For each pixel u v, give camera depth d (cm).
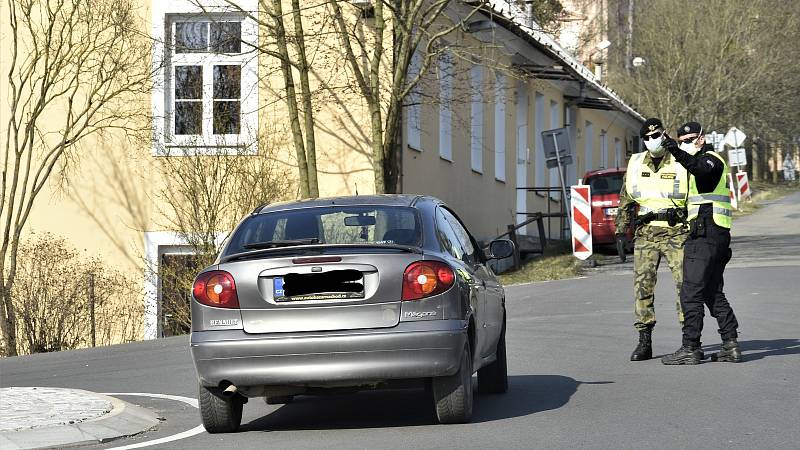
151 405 3256
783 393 2920
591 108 12688
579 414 2720
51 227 6800
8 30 6769
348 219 2738
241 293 2550
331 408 3083
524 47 9369
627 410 2747
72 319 6316
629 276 7219
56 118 6775
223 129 6725
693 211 3578
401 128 6881
